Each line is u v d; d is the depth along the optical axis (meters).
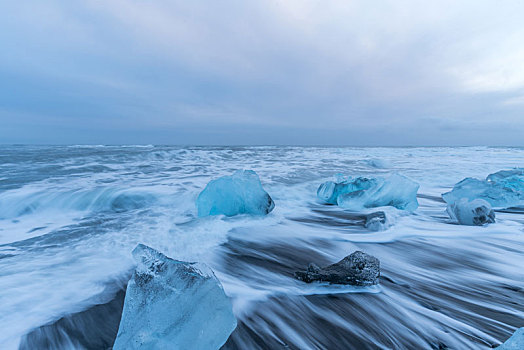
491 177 6.12
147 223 3.65
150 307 1.19
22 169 8.01
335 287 1.90
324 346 1.36
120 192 5.12
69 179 6.68
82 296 1.80
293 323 1.53
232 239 3.05
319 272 1.99
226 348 1.33
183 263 1.33
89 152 13.67
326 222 3.82
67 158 10.59
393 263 2.42
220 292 1.24
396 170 9.69
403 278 2.11
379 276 2.04
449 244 2.88
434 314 1.62
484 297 1.82
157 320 1.15
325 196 5.22
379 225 3.39
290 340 1.40
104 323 1.54
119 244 2.83
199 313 1.17
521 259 2.49
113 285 1.96
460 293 1.88
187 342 1.12
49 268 2.24
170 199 5.01
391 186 4.44
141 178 7.11
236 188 3.97
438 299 1.79
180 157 13.50
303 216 4.15
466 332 1.45
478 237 3.06
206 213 3.94
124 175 7.59
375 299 1.78
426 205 4.87
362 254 2.10
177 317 1.15
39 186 5.69
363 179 5.12
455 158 16.05
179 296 1.20
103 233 3.21
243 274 2.18
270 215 4.08
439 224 3.55
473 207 3.54
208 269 1.35
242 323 1.52
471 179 4.78
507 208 4.39
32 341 1.38
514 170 6.09
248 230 3.37
